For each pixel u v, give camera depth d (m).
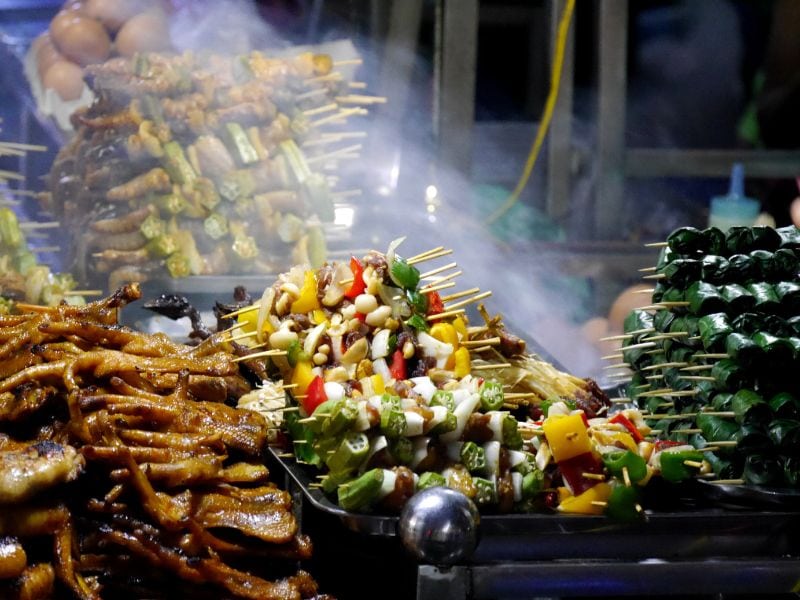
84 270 1.42
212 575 0.88
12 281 1.32
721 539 0.94
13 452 0.84
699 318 1.06
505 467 0.93
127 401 0.92
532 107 2.26
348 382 0.98
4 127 1.62
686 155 1.90
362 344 0.99
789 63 1.98
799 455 0.98
